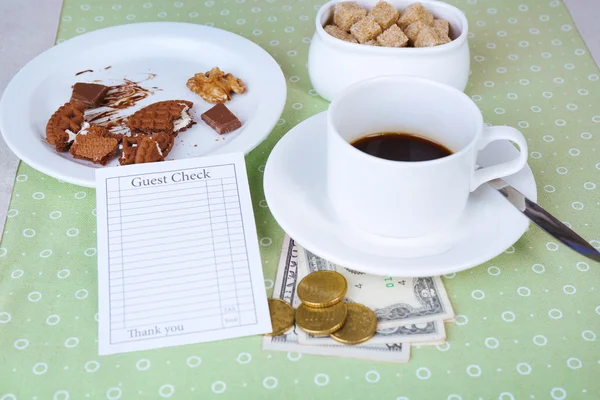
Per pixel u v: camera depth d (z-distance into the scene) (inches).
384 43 23.9
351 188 18.9
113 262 19.1
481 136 18.8
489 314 18.9
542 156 22.9
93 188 22.1
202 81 25.1
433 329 18.4
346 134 20.3
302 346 18.2
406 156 20.0
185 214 19.9
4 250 20.3
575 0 30.0
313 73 24.6
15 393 17.5
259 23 29.0
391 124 20.7
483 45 27.5
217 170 20.6
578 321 18.7
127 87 25.3
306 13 29.6
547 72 26.2
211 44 26.4
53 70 25.5
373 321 18.4
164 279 19.0
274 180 20.6
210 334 18.2
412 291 19.2
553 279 19.6
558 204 21.4
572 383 17.6
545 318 18.8
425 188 18.5
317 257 19.9
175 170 20.6
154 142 22.1
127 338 18.2
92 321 18.8
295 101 25.2
